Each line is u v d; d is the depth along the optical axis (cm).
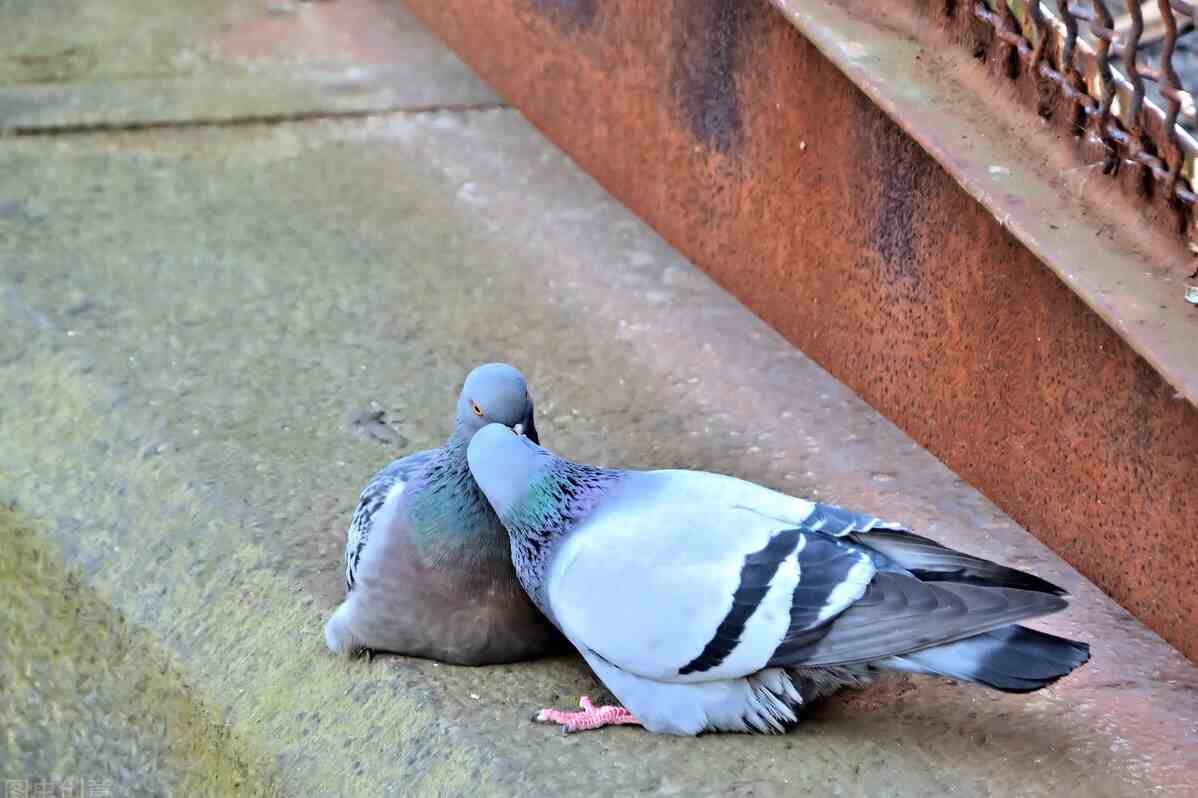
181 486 614
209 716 551
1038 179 542
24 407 671
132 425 646
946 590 448
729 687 468
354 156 858
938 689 506
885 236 641
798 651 454
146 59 933
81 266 748
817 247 683
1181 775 467
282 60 940
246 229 789
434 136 875
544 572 482
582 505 482
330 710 517
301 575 564
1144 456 536
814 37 608
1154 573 541
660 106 764
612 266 772
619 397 684
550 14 830
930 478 630
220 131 870
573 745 475
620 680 476
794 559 459
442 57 949
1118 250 516
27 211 787
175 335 704
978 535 595
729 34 704
